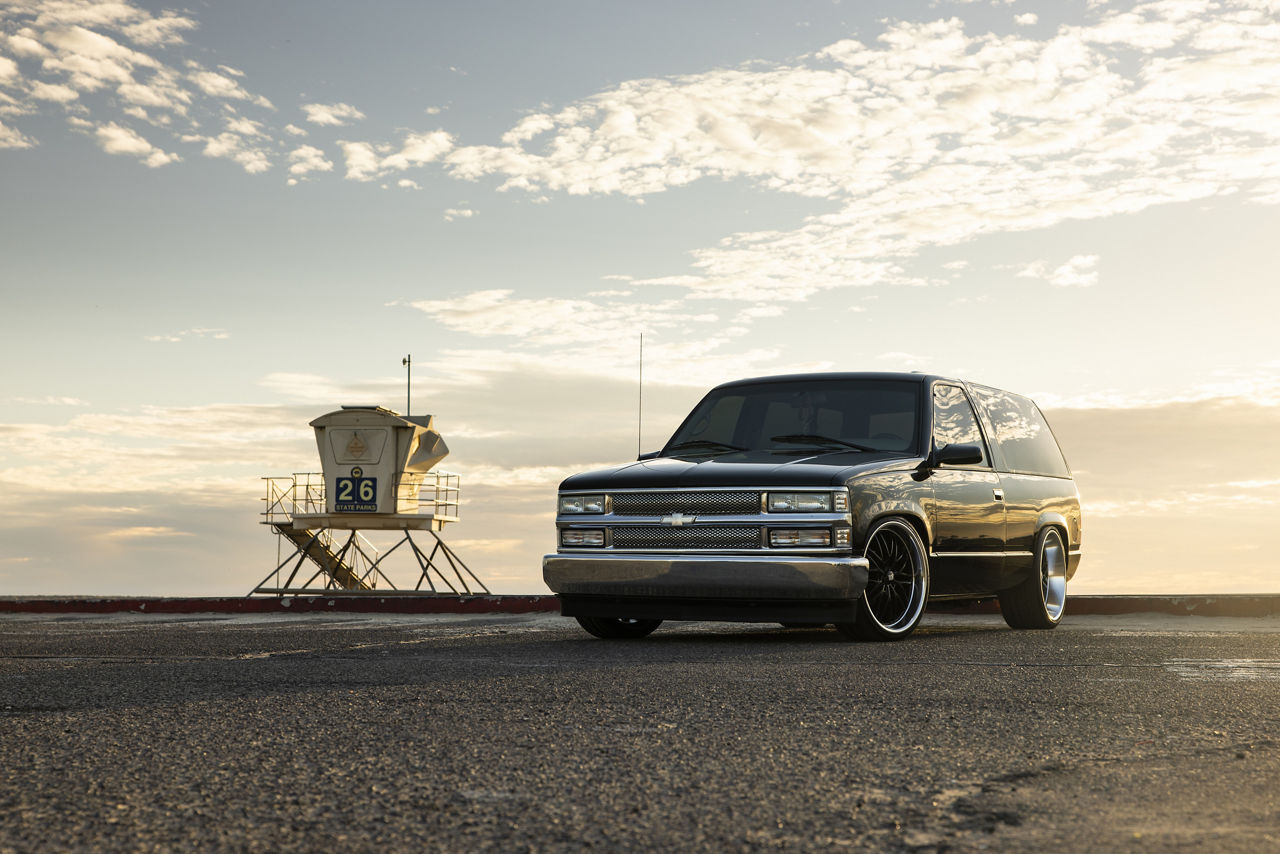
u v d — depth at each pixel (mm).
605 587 7254
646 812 2539
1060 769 2963
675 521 7105
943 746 3283
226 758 3135
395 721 3729
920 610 7434
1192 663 5523
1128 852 2246
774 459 7422
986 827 2414
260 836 2361
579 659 5852
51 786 2805
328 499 18859
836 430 7965
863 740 3385
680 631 8594
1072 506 9359
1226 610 10578
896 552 7402
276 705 4066
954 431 8086
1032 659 5770
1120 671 5172
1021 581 8602
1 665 5574
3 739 3428
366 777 2893
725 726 3633
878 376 8219
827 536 6824
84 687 4590
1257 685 4621
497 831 2393
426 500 19516
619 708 3998
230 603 12461
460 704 4094
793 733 3502
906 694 4352
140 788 2777
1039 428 9406
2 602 12680
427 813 2537
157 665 5516
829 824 2438
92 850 2271
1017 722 3699
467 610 12172
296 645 6930
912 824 2438
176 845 2303
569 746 3295
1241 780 2838
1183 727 3596
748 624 9406
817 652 6281
